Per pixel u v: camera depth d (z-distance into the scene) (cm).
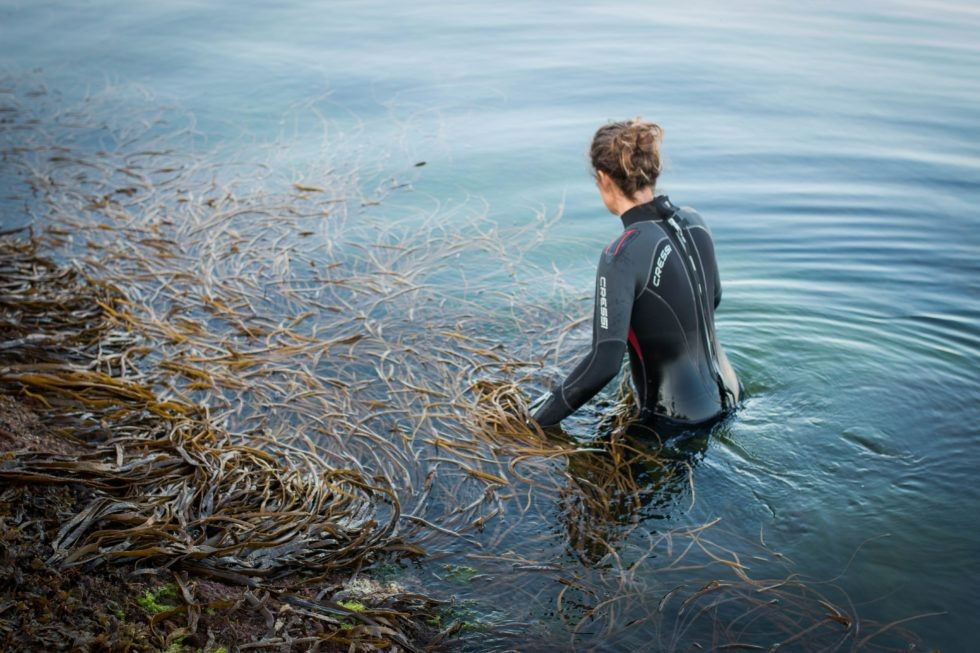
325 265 487
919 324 394
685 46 936
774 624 231
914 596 238
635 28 1016
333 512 286
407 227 538
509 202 571
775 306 416
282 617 234
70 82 837
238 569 250
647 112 734
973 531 261
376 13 1097
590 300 443
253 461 310
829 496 281
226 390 362
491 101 772
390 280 467
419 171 626
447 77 841
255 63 890
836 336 385
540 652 227
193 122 731
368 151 667
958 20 1043
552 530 278
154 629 218
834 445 307
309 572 259
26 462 272
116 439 312
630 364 339
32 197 580
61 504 262
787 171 602
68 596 220
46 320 407
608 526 277
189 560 249
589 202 569
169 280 463
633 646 228
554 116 731
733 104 751
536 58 898
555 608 243
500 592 251
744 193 565
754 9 1111
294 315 430
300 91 808
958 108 728
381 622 238
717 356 334
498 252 499
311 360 383
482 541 274
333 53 923
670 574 253
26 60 906
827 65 861
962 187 566
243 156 661
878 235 496
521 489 300
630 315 314
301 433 331
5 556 227
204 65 884
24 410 320
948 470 290
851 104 745
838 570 250
